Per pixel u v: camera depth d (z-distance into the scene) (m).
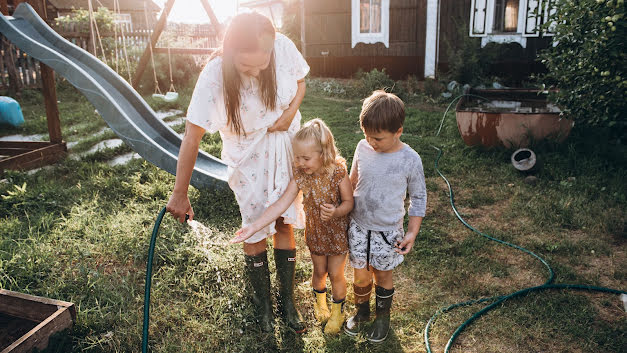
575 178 4.54
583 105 4.66
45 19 6.03
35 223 3.63
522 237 3.53
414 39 11.52
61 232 3.43
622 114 4.74
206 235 3.37
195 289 2.81
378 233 2.30
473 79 10.37
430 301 2.75
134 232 3.37
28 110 9.19
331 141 2.24
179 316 2.52
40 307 2.39
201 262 3.01
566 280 2.93
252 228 2.18
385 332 2.42
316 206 2.30
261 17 1.91
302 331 2.46
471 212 4.03
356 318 2.52
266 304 2.50
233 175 2.34
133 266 3.05
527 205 4.03
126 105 5.41
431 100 9.68
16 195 4.11
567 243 3.35
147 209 3.94
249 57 1.89
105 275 2.90
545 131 5.21
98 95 4.51
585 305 2.66
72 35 12.12
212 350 2.32
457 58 10.66
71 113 8.50
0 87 10.34
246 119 2.20
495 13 10.63
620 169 4.64
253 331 2.47
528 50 10.60
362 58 12.12
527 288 2.81
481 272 3.07
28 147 5.85
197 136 2.09
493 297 2.75
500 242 3.43
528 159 4.75
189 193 4.22
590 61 4.53
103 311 2.55
